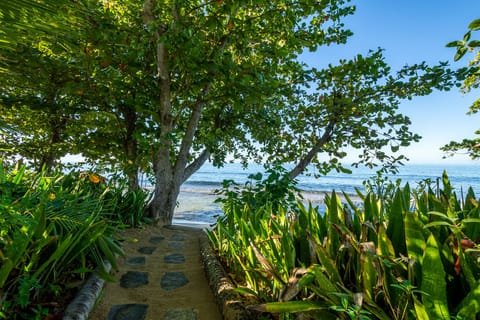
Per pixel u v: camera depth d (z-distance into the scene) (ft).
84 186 14.80
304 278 4.33
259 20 21.04
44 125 26.45
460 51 3.90
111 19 17.70
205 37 20.71
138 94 22.27
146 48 21.01
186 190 86.22
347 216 5.46
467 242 3.81
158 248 13.58
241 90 18.25
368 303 3.73
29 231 5.67
